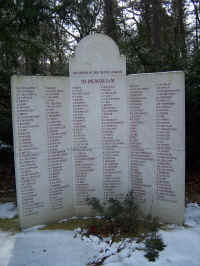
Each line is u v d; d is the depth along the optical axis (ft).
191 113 22.06
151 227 14.07
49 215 15.57
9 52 19.25
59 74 25.84
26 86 14.37
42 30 19.93
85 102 15.78
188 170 24.17
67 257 11.87
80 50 15.48
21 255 12.07
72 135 15.92
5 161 27.35
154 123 15.10
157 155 15.19
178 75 14.14
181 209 14.64
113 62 15.61
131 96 15.58
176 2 48.19
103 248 12.46
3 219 16.02
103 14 35.22
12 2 17.43
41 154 15.15
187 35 46.83
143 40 25.63
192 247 12.37
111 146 16.15
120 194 16.38
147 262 11.27
